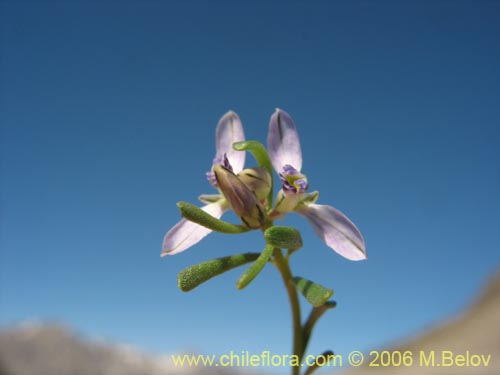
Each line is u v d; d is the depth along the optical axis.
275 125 0.05
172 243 0.05
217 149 0.05
